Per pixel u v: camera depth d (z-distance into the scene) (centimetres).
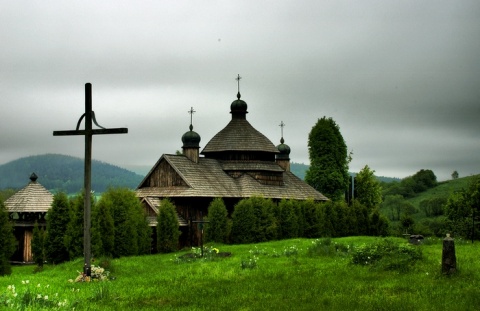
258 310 1761
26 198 6175
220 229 6025
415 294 1955
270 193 7269
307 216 7044
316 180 9819
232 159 7481
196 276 2595
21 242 6059
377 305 1783
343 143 9988
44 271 3212
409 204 15700
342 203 7738
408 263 2625
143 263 3431
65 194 4678
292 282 2308
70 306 1811
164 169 6825
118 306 1869
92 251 4312
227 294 2075
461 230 6706
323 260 3148
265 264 3039
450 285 2098
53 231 4581
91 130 2675
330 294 2003
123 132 2647
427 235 7438
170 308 1820
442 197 15300
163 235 5450
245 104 7781
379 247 2856
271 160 7756
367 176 10919
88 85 2688
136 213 5031
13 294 1858
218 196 6650
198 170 6919
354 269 2634
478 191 6394
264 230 6341
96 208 4475
